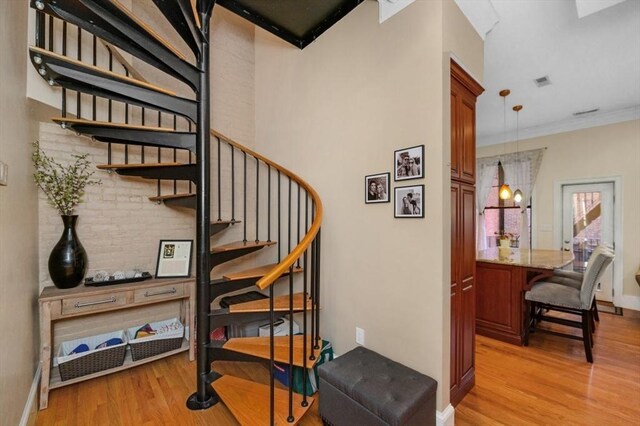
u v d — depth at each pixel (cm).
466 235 212
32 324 200
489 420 185
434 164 179
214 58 318
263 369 245
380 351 208
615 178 448
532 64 316
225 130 328
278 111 314
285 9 236
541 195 521
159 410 191
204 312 203
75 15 163
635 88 369
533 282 288
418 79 188
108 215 256
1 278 142
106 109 250
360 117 225
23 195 184
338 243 242
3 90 149
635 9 233
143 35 179
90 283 222
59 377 210
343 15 236
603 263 253
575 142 486
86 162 244
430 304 180
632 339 310
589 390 216
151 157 280
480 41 227
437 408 175
